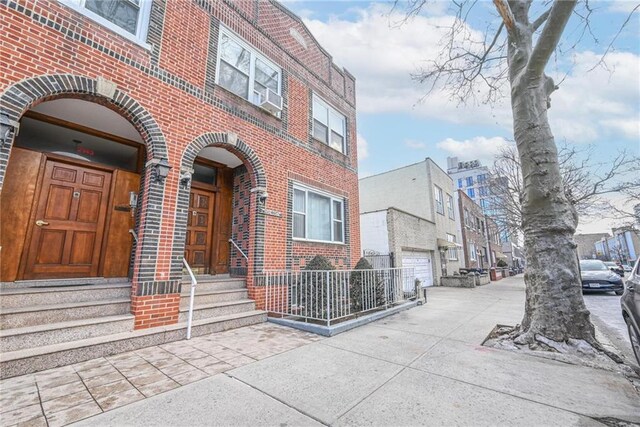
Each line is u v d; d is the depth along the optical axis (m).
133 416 2.36
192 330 4.73
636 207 13.10
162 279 4.72
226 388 2.90
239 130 6.49
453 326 5.82
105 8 4.77
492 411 2.50
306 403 2.62
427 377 3.24
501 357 3.96
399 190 18.58
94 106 4.84
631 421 2.35
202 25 6.11
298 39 8.84
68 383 2.96
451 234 20.30
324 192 8.96
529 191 4.86
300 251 7.71
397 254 12.92
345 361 3.73
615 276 11.52
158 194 4.89
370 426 2.27
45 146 5.32
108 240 5.38
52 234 4.84
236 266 7.06
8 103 3.52
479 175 31.67
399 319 6.55
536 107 4.95
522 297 10.75
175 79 5.43
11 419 2.28
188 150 5.44
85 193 5.29
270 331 5.21
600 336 5.48
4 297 3.65
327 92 9.87
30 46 3.80
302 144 8.34
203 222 7.07
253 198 6.77
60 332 3.61
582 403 2.66
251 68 7.16
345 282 6.44
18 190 4.54
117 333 4.10
